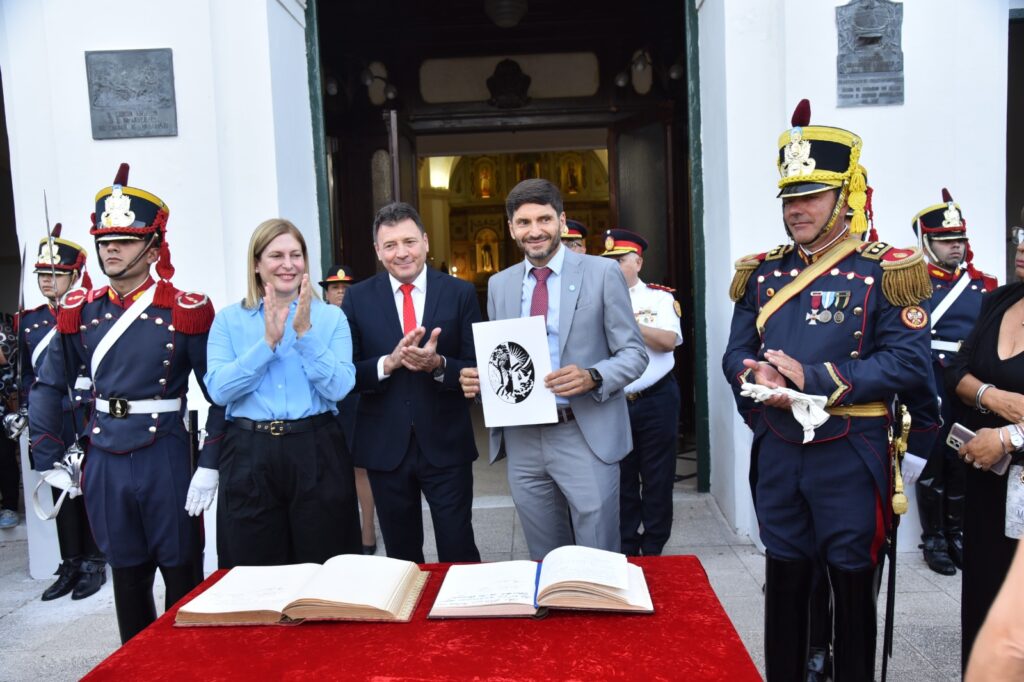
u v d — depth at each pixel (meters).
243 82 4.15
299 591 1.82
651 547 3.94
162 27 4.10
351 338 2.94
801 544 2.42
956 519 3.92
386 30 7.32
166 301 2.90
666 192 7.02
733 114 4.21
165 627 1.76
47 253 4.01
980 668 0.95
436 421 2.98
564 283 2.74
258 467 2.63
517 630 1.66
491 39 7.34
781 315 2.43
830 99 3.99
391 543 3.07
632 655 1.53
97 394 2.87
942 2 3.94
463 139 9.24
